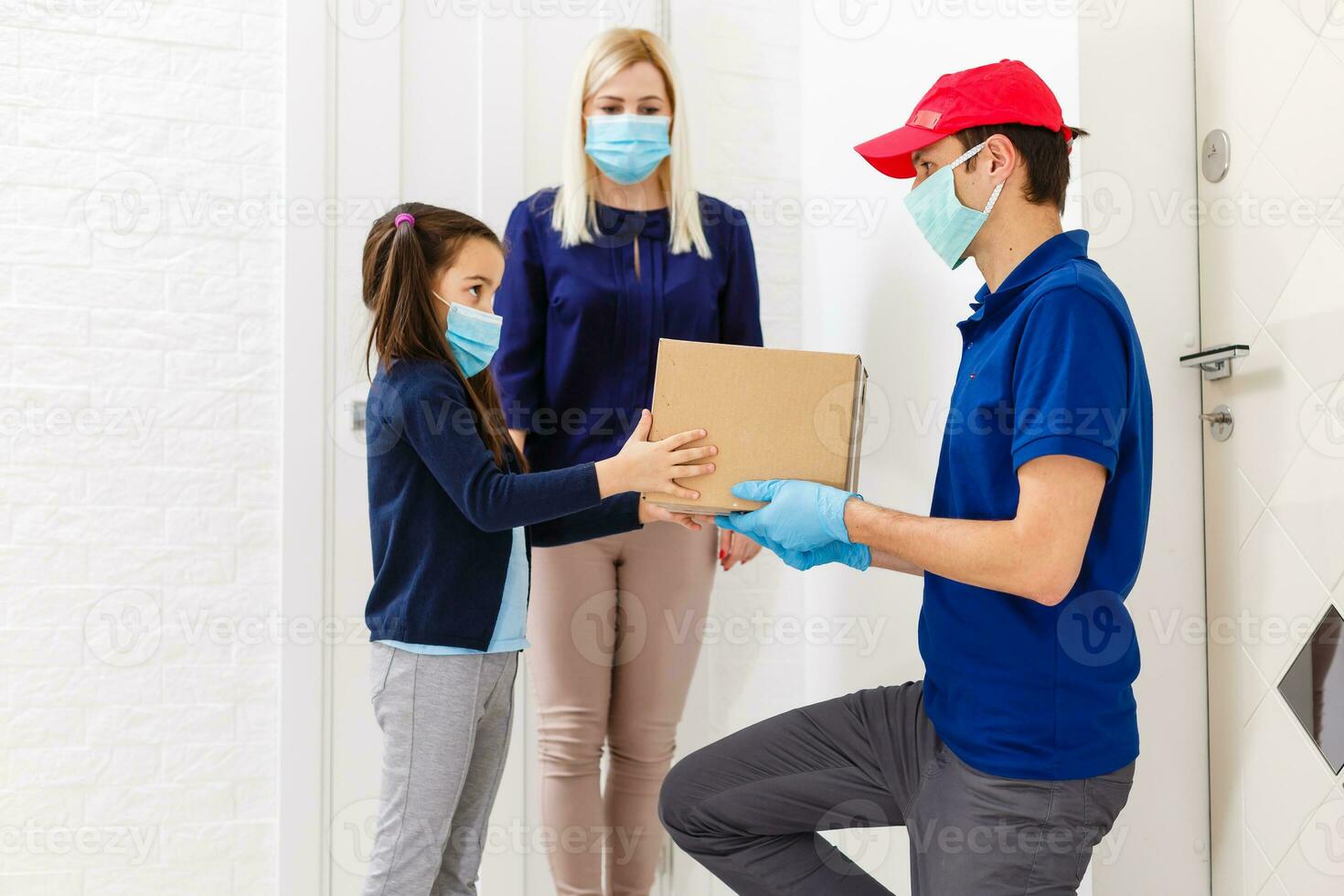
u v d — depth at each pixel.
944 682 1.21
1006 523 1.06
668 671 1.88
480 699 1.44
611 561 1.87
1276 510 1.36
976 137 1.23
